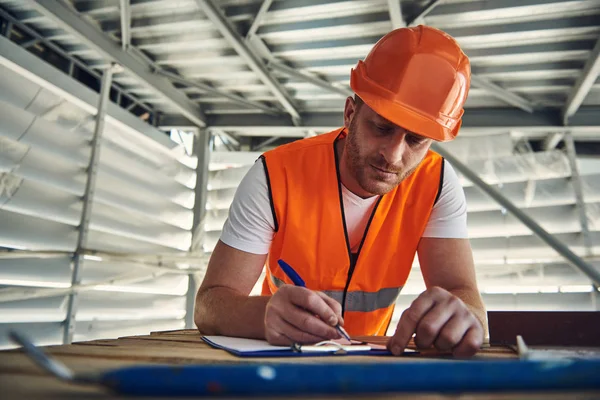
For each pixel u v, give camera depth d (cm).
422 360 72
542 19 335
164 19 368
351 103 139
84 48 391
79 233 359
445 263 134
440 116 120
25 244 323
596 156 483
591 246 422
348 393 35
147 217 433
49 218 341
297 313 82
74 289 345
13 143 318
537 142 502
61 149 351
